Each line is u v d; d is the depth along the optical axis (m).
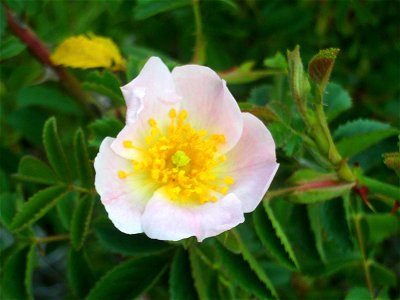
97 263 0.20
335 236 0.16
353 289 0.17
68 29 0.20
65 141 0.20
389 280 0.18
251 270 0.15
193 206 0.14
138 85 0.14
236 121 0.14
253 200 0.14
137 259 0.16
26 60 0.20
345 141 0.16
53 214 0.18
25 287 0.16
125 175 0.14
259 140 0.14
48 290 0.28
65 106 0.19
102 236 0.16
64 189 0.15
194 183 0.14
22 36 0.19
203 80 0.14
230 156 0.14
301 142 0.15
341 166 0.15
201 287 0.15
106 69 0.17
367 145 0.16
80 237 0.15
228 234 0.14
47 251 0.18
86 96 0.20
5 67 0.20
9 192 0.18
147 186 0.14
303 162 0.16
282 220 0.18
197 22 0.18
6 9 0.18
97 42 0.17
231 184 0.14
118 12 0.20
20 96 0.19
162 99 0.14
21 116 0.20
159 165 0.14
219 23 0.20
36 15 0.19
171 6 0.17
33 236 0.16
